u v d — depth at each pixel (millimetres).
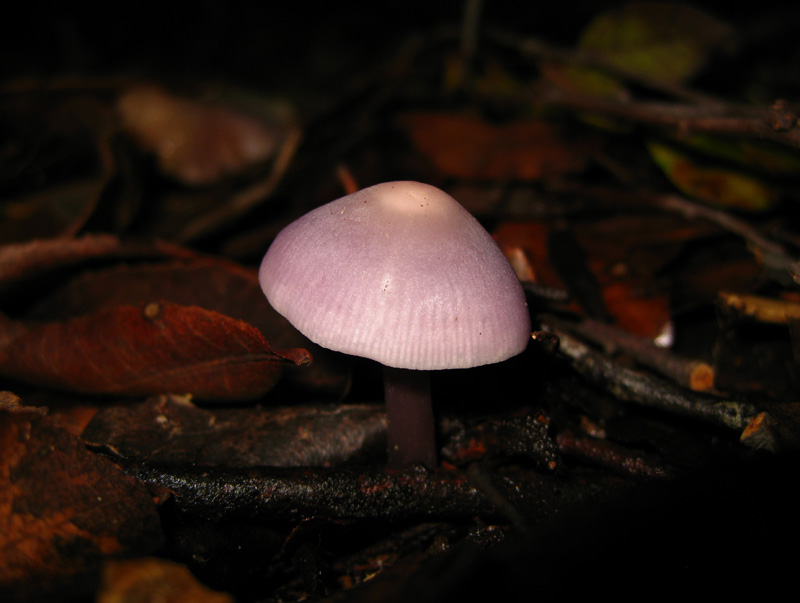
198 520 75
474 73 193
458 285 71
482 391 94
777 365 91
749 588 70
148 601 61
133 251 110
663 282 109
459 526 82
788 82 202
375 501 79
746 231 111
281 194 156
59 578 64
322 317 71
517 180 140
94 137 175
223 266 101
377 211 74
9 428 68
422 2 317
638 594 68
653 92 164
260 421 86
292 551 79
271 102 215
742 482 77
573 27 257
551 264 112
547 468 84
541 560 69
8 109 172
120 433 83
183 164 179
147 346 84
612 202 130
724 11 259
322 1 333
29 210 143
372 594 66
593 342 102
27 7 295
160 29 318
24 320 105
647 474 82
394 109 193
